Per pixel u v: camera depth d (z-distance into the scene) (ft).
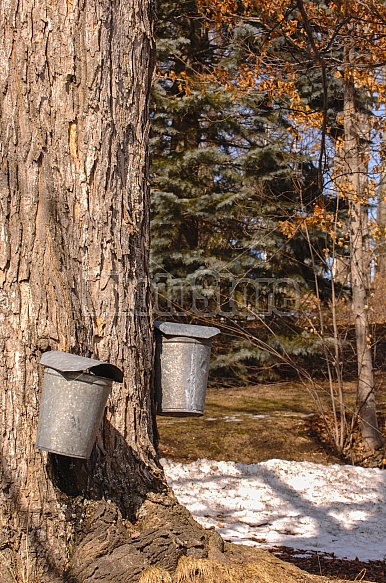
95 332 11.74
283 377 44.50
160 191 39.75
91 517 11.17
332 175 31.27
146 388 12.42
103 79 12.02
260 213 38.91
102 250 11.88
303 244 41.16
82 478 11.26
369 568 18.63
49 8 11.69
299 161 38.37
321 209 30.63
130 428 11.98
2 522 10.87
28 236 11.35
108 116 12.06
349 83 31.42
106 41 12.08
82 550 10.87
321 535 22.77
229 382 43.39
